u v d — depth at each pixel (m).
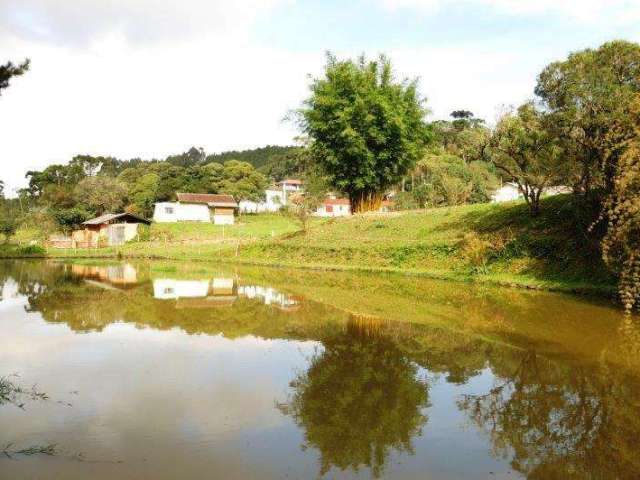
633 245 16.17
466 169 63.50
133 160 159.00
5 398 8.56
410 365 11.01
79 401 8.52
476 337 13.49
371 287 24.23
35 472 6.05
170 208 73.75
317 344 12.84
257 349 12.29
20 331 14.06
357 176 43.38
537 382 9.88
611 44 19.16
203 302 19.62
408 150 42.12
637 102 16.70
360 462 6.55
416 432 7.56
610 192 18.72
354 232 39.03
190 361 11.12
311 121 42.53
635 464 6.64
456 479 6.17
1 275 29.92
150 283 26.05
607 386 9.63
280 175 135.75
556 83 20.11
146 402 8.52
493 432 7.61
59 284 25.44
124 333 13.93
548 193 36.62
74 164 109.00
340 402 8.73
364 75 42.16
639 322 15.02
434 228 34.78
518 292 21.48
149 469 6.20
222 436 7.22
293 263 35.59
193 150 174.75
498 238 27.39
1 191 105.31
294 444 7.04
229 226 69.94
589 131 19.62
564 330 14.10
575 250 23.47
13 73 9.79
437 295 21.20
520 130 26.56
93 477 5.96
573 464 6.62
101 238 61.50
